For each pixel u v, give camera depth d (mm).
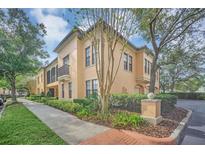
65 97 17688
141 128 6383
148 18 10062
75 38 15570
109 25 8031
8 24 13883
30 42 17453
